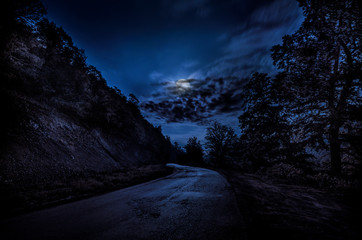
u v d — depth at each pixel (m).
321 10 10.09
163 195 6.31
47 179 8.84
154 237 2.89
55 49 21.62
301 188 6.37
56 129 15.04
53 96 19.58
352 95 9.13
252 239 2.49
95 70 28.94
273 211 3.73
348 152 8.99
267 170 12.90
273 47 12.51
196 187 7.75
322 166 10.38
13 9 13.37
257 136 16.70
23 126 11.59
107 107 30.55
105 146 22.89
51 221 3.82
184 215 3.94
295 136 12.32
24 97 14.36
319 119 9.98
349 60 10.14
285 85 12.12
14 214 4.31
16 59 15.44
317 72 10.67
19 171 8.30
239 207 4.15
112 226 3.46
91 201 5.74
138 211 4.43
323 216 3.34
